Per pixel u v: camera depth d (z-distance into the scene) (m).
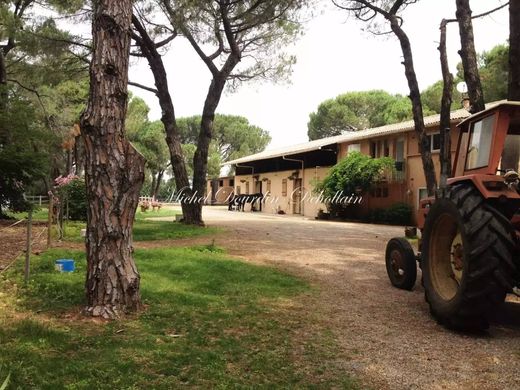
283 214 32.19
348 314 5.25
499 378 3.50
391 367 3.68
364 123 44.09
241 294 6.04
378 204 25.12
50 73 16.91
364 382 3.38
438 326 4.82
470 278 4.26
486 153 5.02
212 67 15.95
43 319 4.50
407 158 23.33
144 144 48.03
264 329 4.56
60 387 3.03
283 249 10.79
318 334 4.48
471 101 10.49
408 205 22.53
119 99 4.84
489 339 4.40
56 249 9.02
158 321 4.61
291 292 6.27
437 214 5.07
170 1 15.48
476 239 4.27
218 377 3.34
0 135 14.22
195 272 7.23
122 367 3.40
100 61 4.79
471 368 3.68
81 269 7.02
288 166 33.47
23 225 13.69
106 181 4.76
